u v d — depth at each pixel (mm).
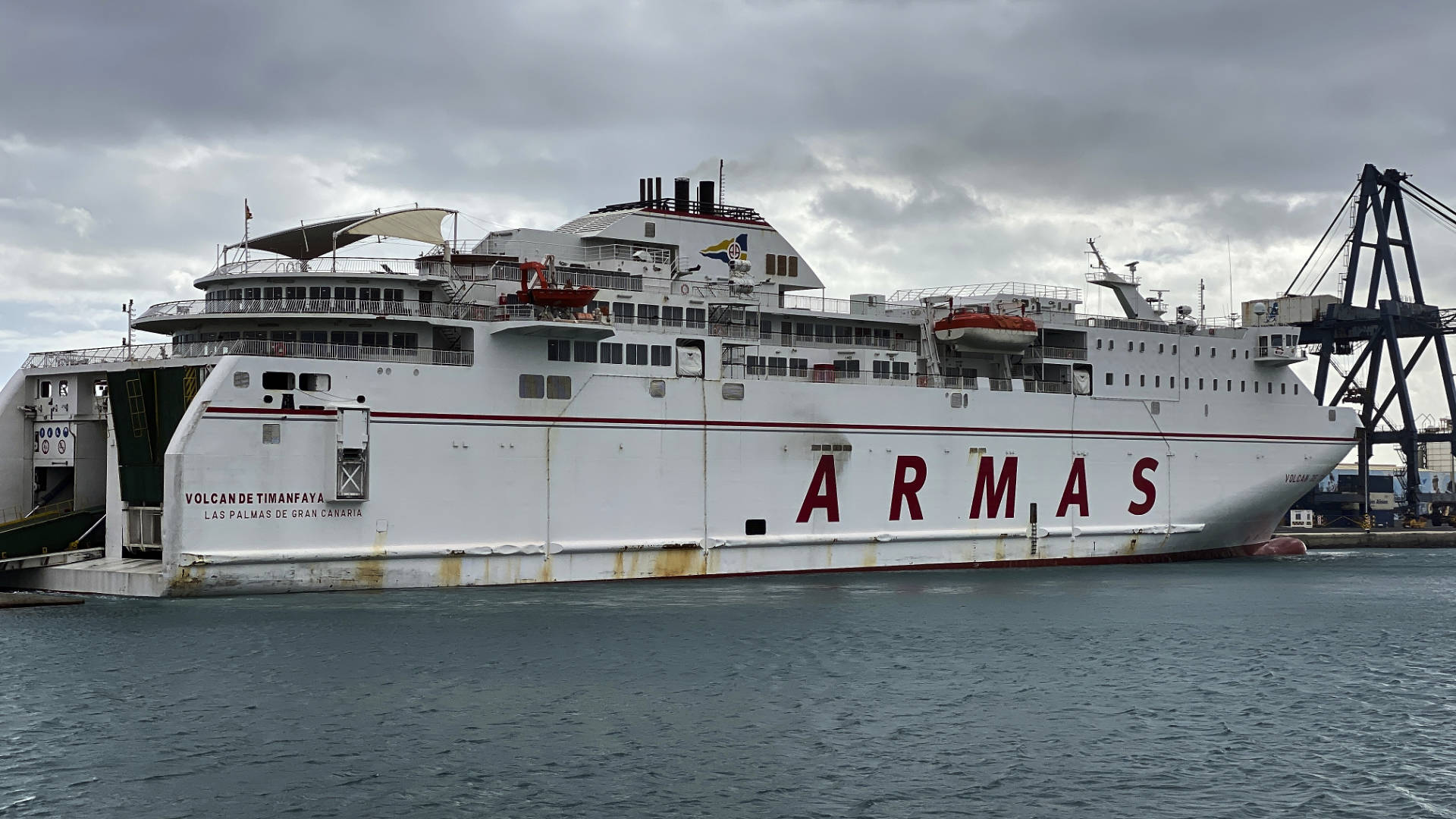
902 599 51219
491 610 45281
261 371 45125
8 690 33750
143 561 46625
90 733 30422
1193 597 54562
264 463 45156
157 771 27891
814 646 41281
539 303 49500
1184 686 37250
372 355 47531
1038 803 26969
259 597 45562
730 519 54688
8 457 50125
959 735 31641
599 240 55969
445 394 48156
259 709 32406
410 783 27391
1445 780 28719
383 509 47156
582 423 51125
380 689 34500
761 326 58312
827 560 57094
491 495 49219
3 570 48219
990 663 39688
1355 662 40906
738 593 51094
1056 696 35688
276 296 49219
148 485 46844
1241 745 31172
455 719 31938
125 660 36938
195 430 44031
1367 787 28172
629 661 38469
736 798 26953
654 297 54062
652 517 52812
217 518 44531
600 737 30750
